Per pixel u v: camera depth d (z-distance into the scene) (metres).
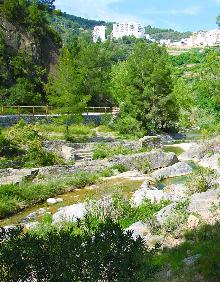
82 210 19.23
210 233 13.52
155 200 19.14
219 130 45.16
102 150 35.47
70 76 40.97
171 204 17.58
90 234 8.15
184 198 18.72
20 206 22.69
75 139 40.50
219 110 53.44
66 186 25.50
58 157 33.25
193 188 21.88
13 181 25.88
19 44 60.16
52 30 69.62
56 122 41.97
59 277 7.02
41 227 16.92
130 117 48.50
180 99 62.94
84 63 64.56
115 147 37.00
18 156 32.28
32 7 64.75
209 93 54.34
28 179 26.94
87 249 7.34
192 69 110.12
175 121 54.03
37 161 31.23
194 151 36.78
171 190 23.17
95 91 63.19
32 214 21.56
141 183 25.78
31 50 61.12
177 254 12.34
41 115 46.09
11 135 34.56
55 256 7.18
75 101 40.06
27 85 55.94
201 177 22.64
